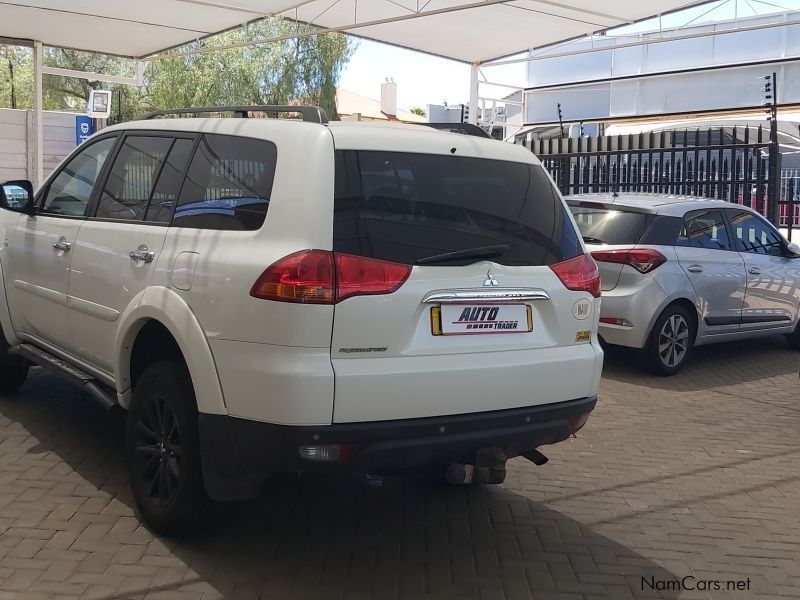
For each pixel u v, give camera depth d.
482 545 4.32
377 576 3.91
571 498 5.03
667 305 7.98
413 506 4.81
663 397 7.45
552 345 4.07
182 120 4.56
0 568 3.79
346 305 3.48
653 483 5.32
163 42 17.08
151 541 4.13
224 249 3.75
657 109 21.83
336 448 3.47
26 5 14.17
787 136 18.45
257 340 3.51
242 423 3.58
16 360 6.33
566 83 23.48
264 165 3.81
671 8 14.05
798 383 8.16
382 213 3.67
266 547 4.15
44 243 5.36
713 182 11.82
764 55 19.70
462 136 4.13
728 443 6.19
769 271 8.95
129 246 4.39
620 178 13.02
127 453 4.32
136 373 4.50
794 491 5.26
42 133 17.69
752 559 4.28
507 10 14.30
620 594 3.85
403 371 3.57
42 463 5.13
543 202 4.24
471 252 3.81
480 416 3.78
